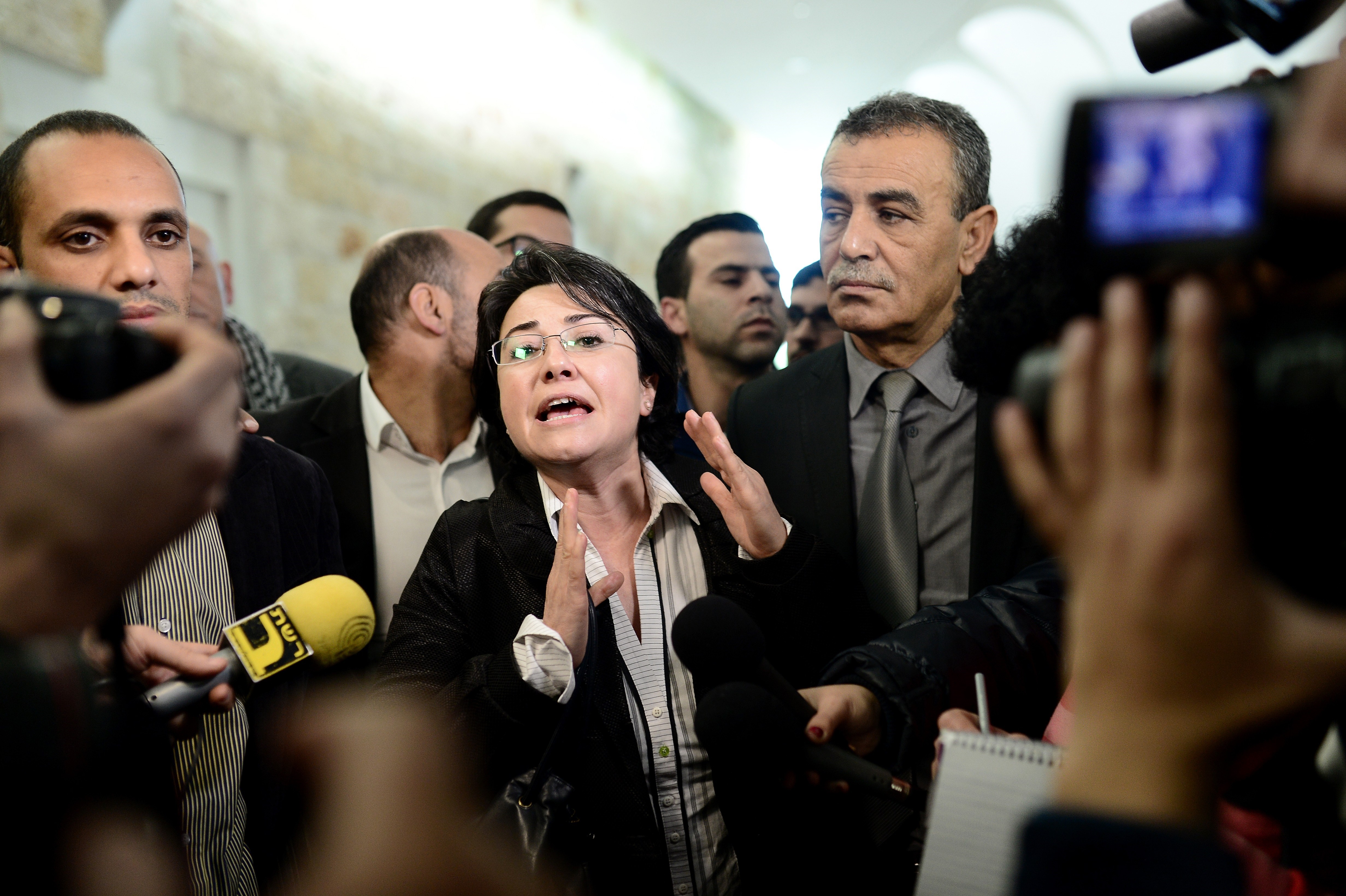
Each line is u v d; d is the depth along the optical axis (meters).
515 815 1.17
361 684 1.77
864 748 1.15
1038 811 0.51
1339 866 0.74
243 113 4.06
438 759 0.40
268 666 1.25
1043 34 7.07
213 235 4.07
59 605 0.53
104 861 0.53
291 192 4.34
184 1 3.75
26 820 0.53
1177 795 0.47
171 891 0.54
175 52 3.71
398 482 2.12
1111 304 0.46
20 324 0.51
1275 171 0.47
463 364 2.14
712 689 1.07
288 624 1.29
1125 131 0.52
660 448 1.76
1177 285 0.51
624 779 1.39
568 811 1.23
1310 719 0.74
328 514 1.76
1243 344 0.47
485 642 1.51
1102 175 0.52
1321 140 0.46
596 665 1.41
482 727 1.29
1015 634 1.25
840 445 1.81
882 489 1.73
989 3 6.54
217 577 1.48
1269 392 0.46
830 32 6.84
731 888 1.44
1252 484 0.46
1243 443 0.46
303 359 3.42
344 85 4.71
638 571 1.57
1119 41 6.75
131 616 1.35
